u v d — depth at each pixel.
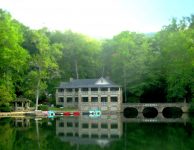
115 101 123.00
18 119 92.12
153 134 60.25
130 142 52.06
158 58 124.06
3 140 53.31
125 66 126.25
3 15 107.19
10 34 101.25
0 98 99.38
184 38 110.12
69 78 140.00
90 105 124.12
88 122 84.19
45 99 131.88
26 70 116.06
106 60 143.38
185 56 106.44
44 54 111.00
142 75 123.94
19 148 46.75
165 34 130.38
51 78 122.25
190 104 114.62
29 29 135.12
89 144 50.81
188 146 47.72
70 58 144.00
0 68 101.75
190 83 105.38
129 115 113.06
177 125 74.31
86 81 128.38
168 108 125.19
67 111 115.44
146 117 102.25
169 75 113.50
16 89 119.06
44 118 97.00
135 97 128.38
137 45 132.88
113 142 52.41
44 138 56.19
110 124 79.00
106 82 125.56
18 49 102.62
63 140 54.38
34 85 110.44
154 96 128.75
